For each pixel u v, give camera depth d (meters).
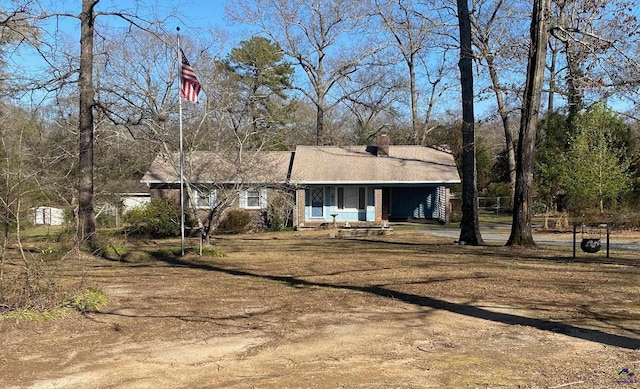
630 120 33.00
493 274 11.05
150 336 6.49
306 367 5.29
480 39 24.42
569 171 25.44
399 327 6.82
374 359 5.52
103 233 20.16
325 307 8.03
